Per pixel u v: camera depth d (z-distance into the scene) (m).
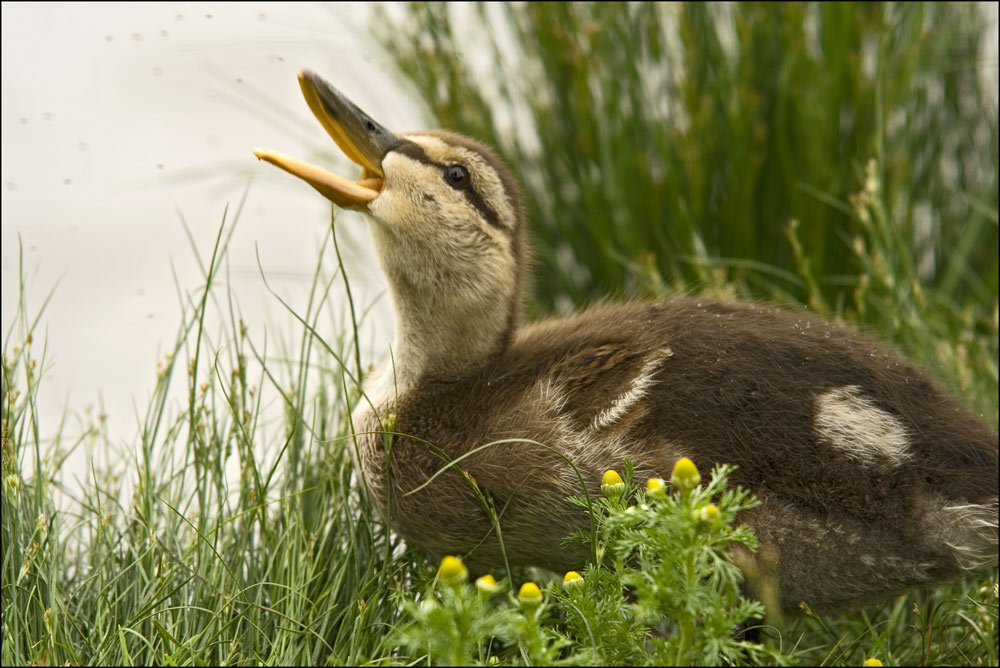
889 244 11.76
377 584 9.01
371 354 11.18
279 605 8.42
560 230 14.12
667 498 6.43
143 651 7.98
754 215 13.39
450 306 9.44
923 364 10.62
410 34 14.66
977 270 13.55
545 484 8.60
